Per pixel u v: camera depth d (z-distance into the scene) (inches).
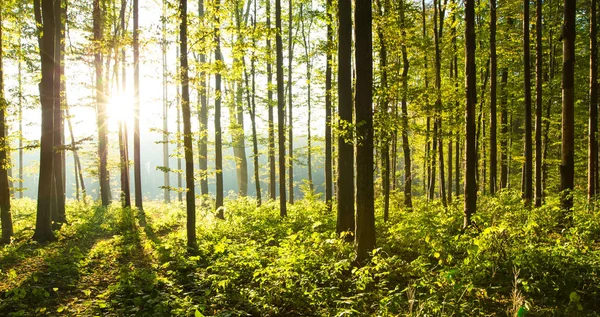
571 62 382.6
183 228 548.7
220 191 625.9
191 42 358.6
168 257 336.2
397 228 368.2
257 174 719.1
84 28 674.2
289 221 497.0
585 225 316.2
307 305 231.8
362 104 286.2
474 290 225.3
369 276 258.1
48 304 237.5
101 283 281.0
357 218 291.7
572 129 387.9
